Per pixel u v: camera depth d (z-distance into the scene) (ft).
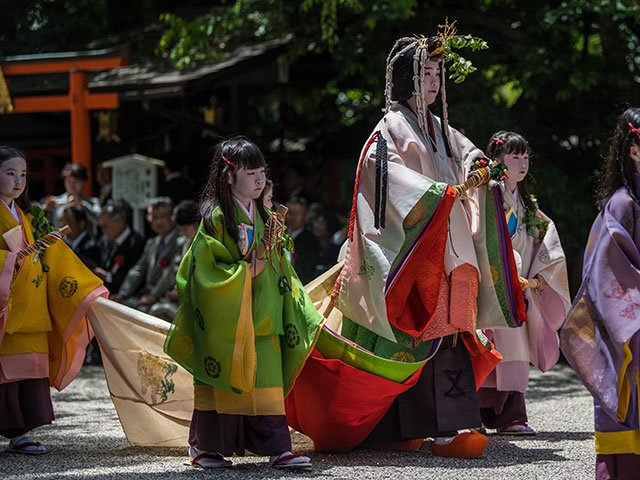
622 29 57.41
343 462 22.16
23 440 23.91
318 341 22.39
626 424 16.93
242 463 22.04
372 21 50.72
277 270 21.99
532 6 57.26
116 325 24.86
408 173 22.20
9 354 23.62
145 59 63.31
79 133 57.00
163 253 46.24
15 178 24.12
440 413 22.80
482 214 22.94
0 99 58.13
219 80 56.03
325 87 70.23
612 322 16.87
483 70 59.57
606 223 17.42
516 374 26.43
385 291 21.91
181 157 61.57
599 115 59.41
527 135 60.23
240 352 20.67
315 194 72.18
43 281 24.53
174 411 24.40
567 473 20.57
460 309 22.59
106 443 25.55
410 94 23.58
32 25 83.61
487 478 19.93
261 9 58.29
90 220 50.39
